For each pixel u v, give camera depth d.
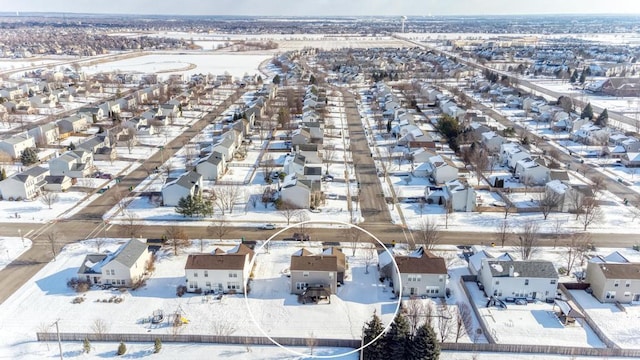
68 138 163.38
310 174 121.81
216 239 94.31
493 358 63.12
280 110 184.88
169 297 76.12
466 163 138.62
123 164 137.88
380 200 114.31
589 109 181.25
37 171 117.62
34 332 67.56
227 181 124.94
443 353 64.00
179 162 139.00
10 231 97.06
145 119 174.88
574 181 125.25
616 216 105.19
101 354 63.62
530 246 86.06
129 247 82.00
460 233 97.50
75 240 93.50
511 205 108.88
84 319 70.38
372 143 160.00
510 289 75.50
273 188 119.62
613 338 66.94
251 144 158.38
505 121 189.62
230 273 76.75
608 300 75.44
